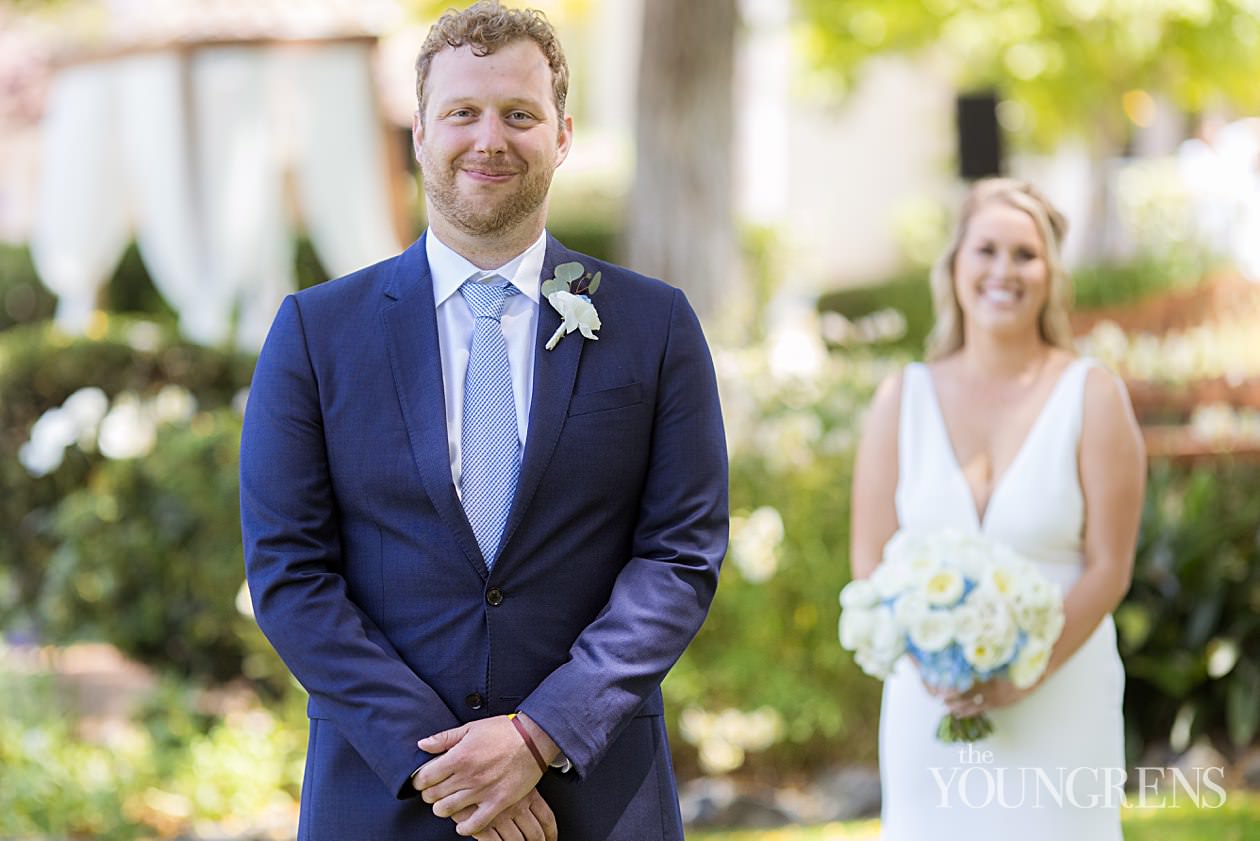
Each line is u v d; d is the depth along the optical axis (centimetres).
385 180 1566
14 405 1279
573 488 441
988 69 2152
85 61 1570
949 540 600
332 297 457
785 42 2547
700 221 1702
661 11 1698
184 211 1514
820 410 1044
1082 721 611
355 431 441
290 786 964
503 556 433
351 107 1530
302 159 1530
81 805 905
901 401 649
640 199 1720
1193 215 2067
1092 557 618
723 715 988
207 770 948
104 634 1091
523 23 439
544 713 418
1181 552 993
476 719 430
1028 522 617
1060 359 639
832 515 1005
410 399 441
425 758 414
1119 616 993
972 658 579
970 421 638
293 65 1512
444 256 452
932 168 2788
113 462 1123
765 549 983
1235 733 965
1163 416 1365
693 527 449
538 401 441
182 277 1529
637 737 447
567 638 441
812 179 2922
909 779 627
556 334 446
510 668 434
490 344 446
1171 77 2167
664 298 467
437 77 438
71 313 1661
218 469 1090
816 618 996
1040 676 593
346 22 1531
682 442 454
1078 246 2658
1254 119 1950
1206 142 1848
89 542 1097
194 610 1084
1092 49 2073
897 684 637
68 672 1059
